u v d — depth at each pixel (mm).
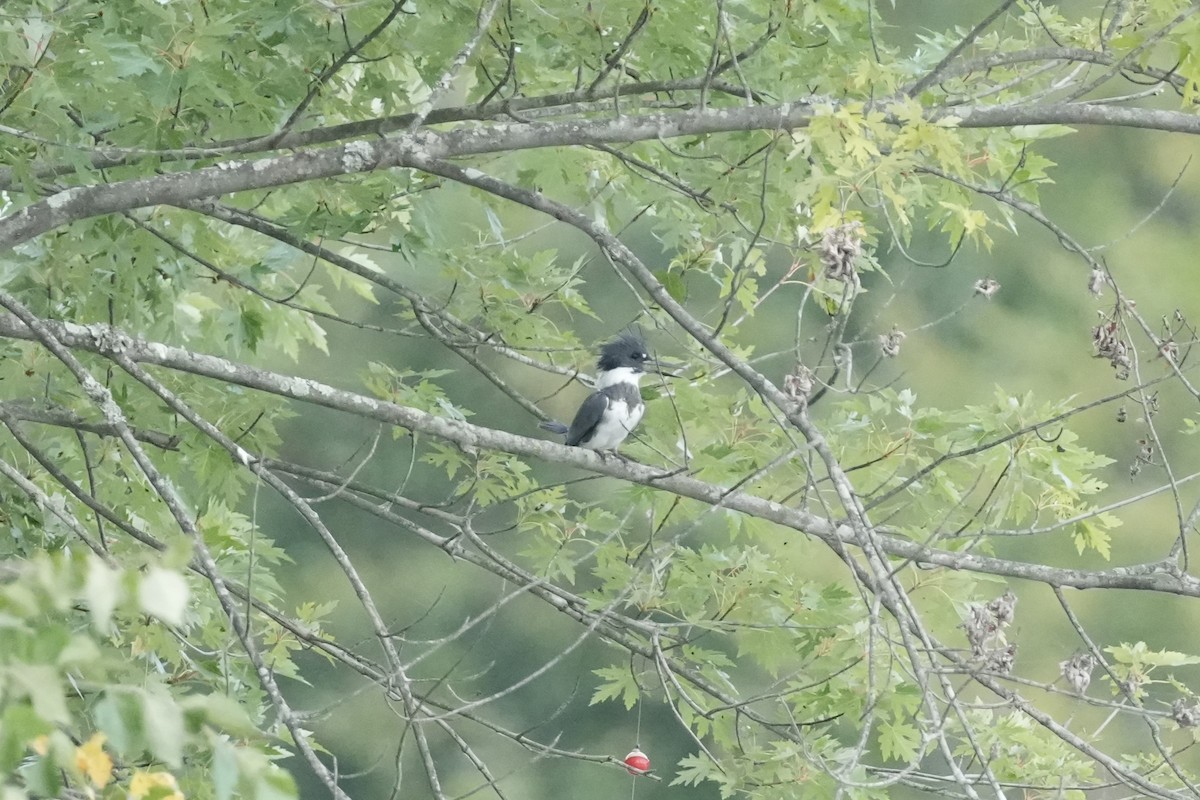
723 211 10164
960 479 9906
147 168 9086
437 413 10594
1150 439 8852
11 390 10773
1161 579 9164
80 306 10938
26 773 3830
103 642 8523
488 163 11219
